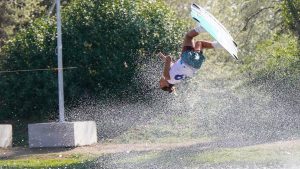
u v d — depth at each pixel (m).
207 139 87.19
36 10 128.50
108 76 96.56
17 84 97.81
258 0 110.31
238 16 111.75
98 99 97.56
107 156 73.62
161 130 92.56
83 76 97.12
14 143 90.50
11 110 100.25
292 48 103.75
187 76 42.12
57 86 96.50
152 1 103.88
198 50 41.53
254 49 109.94
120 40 96.69
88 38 97.00
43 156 76.94
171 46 98.75
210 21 39.91
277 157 64.81
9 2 117.62
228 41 39.12
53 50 97.50
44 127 83.25
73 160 72.44
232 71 109.25
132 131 92.56
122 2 98.69
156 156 70.56
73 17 98.50
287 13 99.75
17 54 99.06
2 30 117.31
